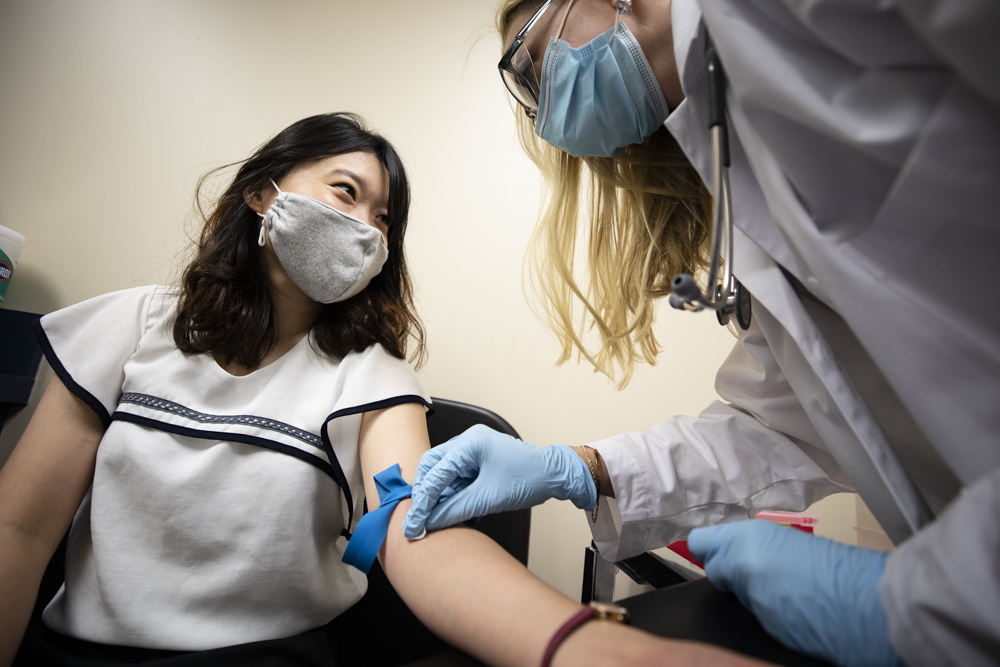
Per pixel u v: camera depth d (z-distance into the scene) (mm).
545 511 1534
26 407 1420
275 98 1665
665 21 788
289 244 963
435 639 1187
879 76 464
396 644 1184
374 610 1203
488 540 678
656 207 1118
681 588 613
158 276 1532
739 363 1057
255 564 832
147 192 1559
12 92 1532
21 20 1564
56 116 1545
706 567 602
